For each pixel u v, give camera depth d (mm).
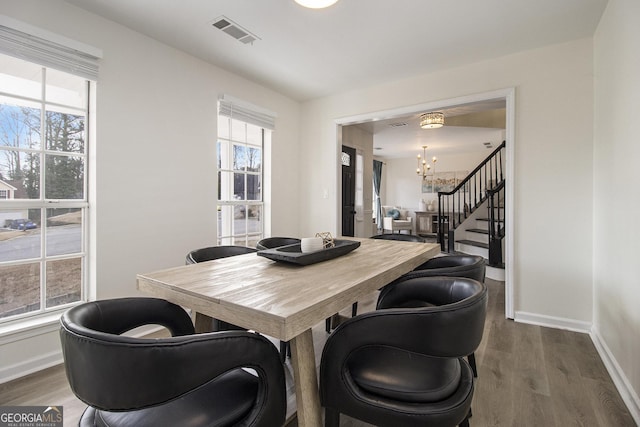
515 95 2781
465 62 2961
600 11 2172
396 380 1047
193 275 1407
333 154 3918
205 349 812
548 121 2658
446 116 5109
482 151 8570
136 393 751
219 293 1134
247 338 904
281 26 2361
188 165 2824
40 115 2037
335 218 3922
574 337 2445
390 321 1015
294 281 1300
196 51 2762
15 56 1840
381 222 9398
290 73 3236
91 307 1080
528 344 2326
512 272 2795
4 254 1917
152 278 1355
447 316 975
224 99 3096
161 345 754
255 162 3672
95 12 2182
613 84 2006
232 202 3359
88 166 2246
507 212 2824
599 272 2336
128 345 734
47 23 1977
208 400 937
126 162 2387
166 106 2648
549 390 1756
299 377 1081
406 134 6227
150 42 2529
